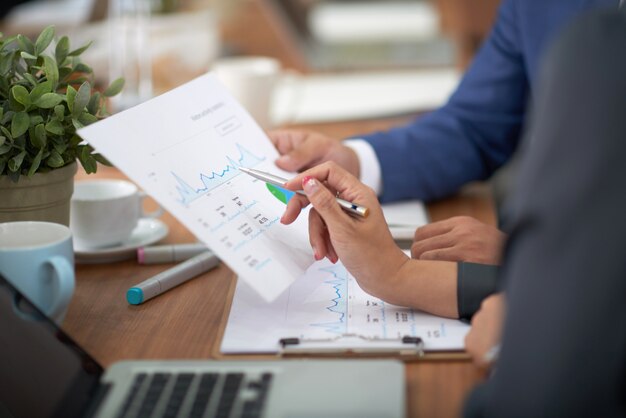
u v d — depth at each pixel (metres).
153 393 0.79
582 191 0.63
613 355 0.62
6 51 1.11
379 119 1.99
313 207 1.01
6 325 0.88
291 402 0.78
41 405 0.81
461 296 0.97
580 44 0.65
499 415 0.65
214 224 0.95
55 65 1.09
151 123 1.01
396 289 0.99
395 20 5.46
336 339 0.93
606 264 0.62
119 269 1.17
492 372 0.80
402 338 0.92
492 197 1.54
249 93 1.81
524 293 0.64
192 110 1.07
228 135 1.10
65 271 0.94
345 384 0.81
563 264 0.62
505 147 1.58
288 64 3.37
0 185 1.07
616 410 0.63
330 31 5.13
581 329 0.62
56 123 1.07
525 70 1.56
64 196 1.12
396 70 3.78
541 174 0.65
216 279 1.13
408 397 0.83
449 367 0.89
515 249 0.67
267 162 1.13
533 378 0.63
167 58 2.06
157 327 0.99
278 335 0.94
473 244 1.08
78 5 2.83
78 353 0.84
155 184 0.95
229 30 3.28
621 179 0.62
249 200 1.02
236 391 0.79
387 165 1.45
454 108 1.58
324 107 2.86
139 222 1.32
